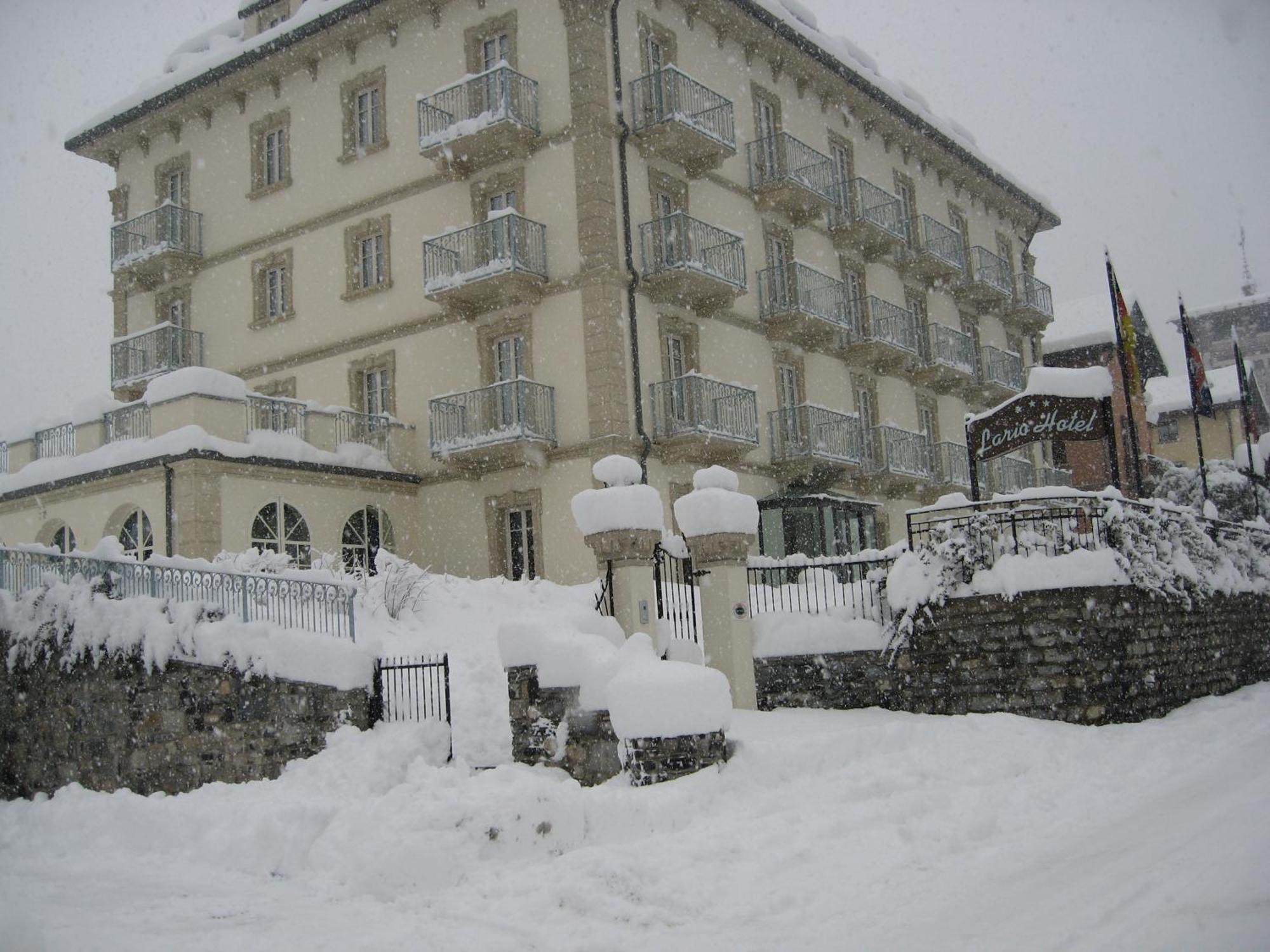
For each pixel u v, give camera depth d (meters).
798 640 15.39
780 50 29.33
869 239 31.45
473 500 24.97
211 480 22.05
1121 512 14.81
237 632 14.51
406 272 26.62
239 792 13.30
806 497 25.88
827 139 31.33
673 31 26.34
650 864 8.65
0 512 26.05
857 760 12.03
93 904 9.41
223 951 7.61
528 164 24.72
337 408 25.31
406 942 7.62
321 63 28.52
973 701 14.39
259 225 29.47
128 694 15.12
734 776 11.07
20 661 16.30
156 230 30.33
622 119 24.56
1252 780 10.60
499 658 17.22
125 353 30.69
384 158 27.23
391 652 17.42
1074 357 46.25
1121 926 6.48
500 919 8.00
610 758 12.17
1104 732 13.36
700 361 25.61
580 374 23.61
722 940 7.09
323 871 9.88
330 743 14.73
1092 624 13.99
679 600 15.23
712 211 26.73
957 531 15.02
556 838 9.80
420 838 9.44
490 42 25.84
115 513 23.50
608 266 23.56
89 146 32.69
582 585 22.36
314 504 23.80
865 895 7.78
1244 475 32.44
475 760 13.98
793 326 27.58
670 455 24.09
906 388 33.62
